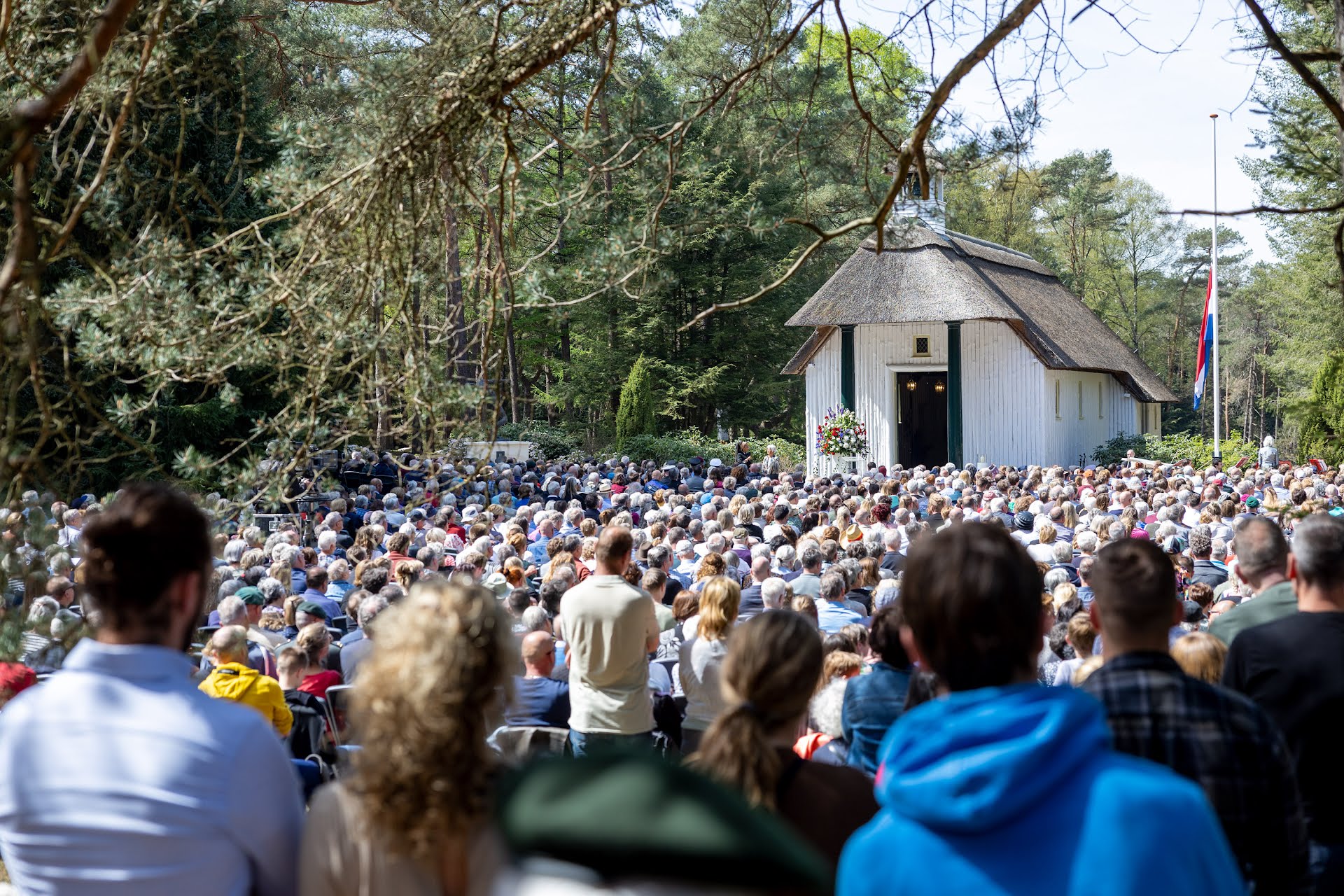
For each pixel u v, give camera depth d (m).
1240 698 2.73
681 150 5.42
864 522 13.25
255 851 2.15
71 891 2.07
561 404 49.81
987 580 1.97
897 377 38.91
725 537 10.67
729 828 0.75
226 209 13.79
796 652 2.76
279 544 9.97
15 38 4.70
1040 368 36.28
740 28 5.96
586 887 0.74
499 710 2.13
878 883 1.79
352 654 6.79
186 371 4.45
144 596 2.25
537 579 10.59
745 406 51.56
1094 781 1.68
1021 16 4.41
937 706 1.83
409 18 5.38
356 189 4.56
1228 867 1.67
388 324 4.59
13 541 3.70
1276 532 4.38
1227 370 87.50
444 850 1.94
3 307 3.29
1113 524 12.11
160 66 4.68
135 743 2.12
